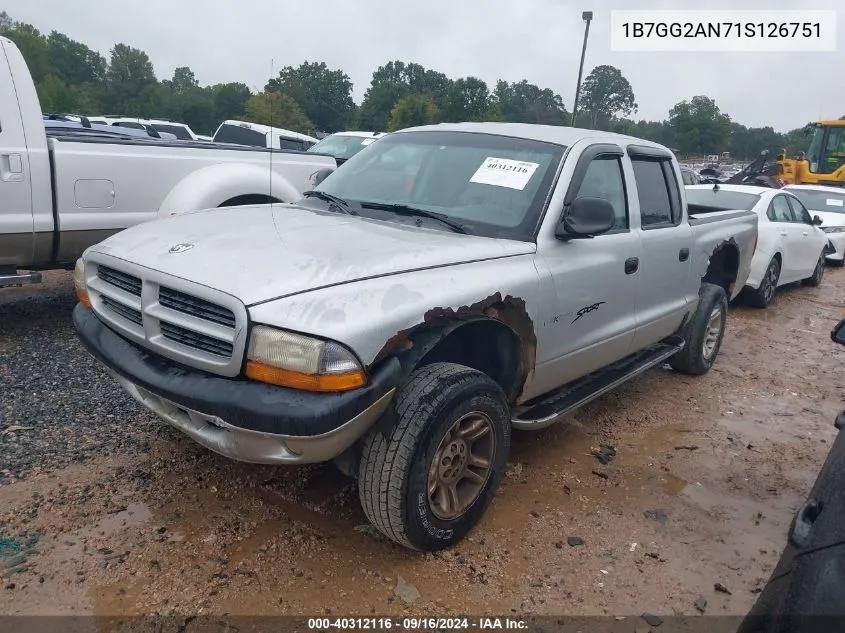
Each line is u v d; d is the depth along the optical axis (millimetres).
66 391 4434
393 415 2809
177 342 2814
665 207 4840
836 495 1904
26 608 2602
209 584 2803
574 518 3541
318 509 3377
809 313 9445
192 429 2791
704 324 5660
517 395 3574
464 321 3012
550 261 3500
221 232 3219
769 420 5168
